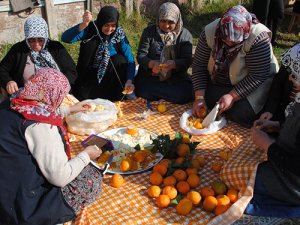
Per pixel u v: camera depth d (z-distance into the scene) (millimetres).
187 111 3803
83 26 3896
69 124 3479
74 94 4258
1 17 5707
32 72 3729
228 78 3738
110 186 2811
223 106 3568
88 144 3096
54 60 3850
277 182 2537
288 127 2459
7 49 5770
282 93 3283
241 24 3238
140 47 4156
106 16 3904
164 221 2514
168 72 4074
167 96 4113
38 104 2211
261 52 3385
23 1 5773
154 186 2707
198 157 3072
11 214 2213
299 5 7109
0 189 2188
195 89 3855
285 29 7598
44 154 2162
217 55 3562
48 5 6023
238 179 2701
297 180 2465
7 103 2293
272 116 3316
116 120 3740
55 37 6297
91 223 2459
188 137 3223
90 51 4133
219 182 2770
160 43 4070
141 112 3939
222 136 3506
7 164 2174
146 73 4262
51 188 2311
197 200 2615
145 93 4191
